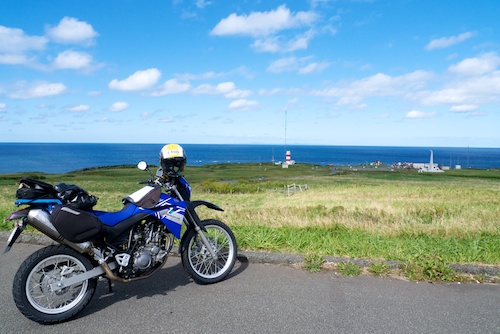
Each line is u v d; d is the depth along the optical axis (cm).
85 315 348
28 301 326
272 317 338
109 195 1917
